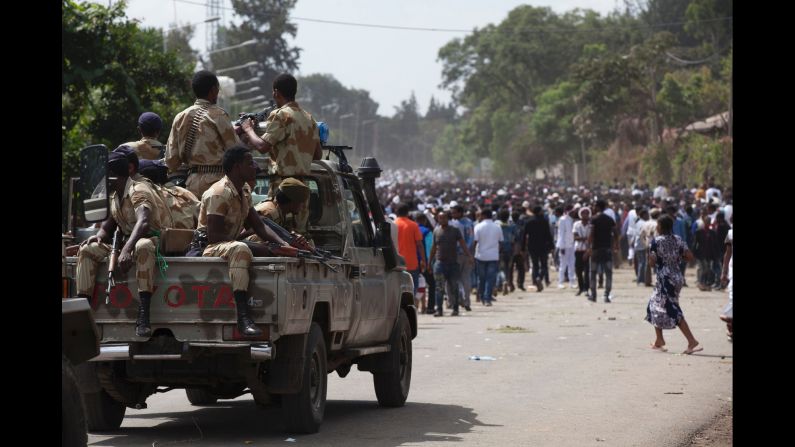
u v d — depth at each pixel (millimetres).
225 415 17172
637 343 28000
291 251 14570
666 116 142250
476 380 21109
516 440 14750
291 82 16375
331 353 16359
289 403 14789
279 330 13750
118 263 13891
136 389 15117
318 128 16562
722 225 47750
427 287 39531
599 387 20141
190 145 15914
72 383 9680
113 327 14047
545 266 48562
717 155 112188
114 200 14438
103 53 41281
